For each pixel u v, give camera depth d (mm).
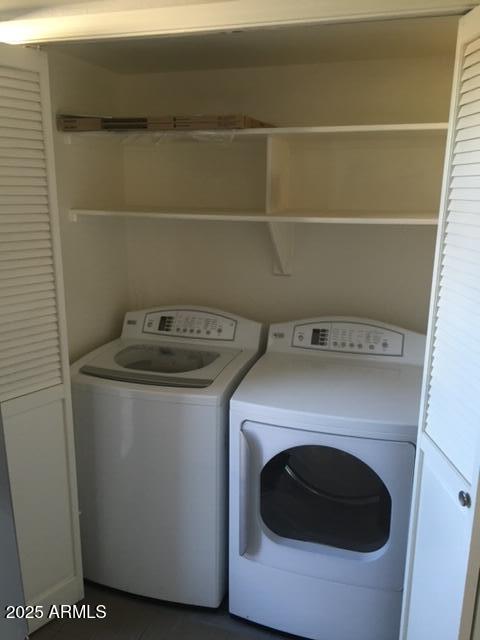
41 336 1759
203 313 2400
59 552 1969
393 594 1785
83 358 2178
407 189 2176
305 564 1848
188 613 2064
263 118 2275
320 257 2332
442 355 1396
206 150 2375
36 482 1845
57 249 1750
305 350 2227
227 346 2326
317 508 1897
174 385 1910
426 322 2262
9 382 1707
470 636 1271
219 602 2059
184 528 1976
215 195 2408
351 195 2238
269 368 2076
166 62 2137
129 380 1957
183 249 2506
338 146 2205
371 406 1747
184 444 1886
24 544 1847
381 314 2314
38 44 1632
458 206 1308
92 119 1963
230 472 1871
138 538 2037
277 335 2273
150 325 2432
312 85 2189
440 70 2039
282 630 1956
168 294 2559
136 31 1525
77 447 2016
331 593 1850
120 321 2555
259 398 1804
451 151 1335
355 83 2141
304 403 1766
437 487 1416
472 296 1232
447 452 1359
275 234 2137
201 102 2334
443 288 1393
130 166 2490
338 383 1932
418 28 1637
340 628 1878
